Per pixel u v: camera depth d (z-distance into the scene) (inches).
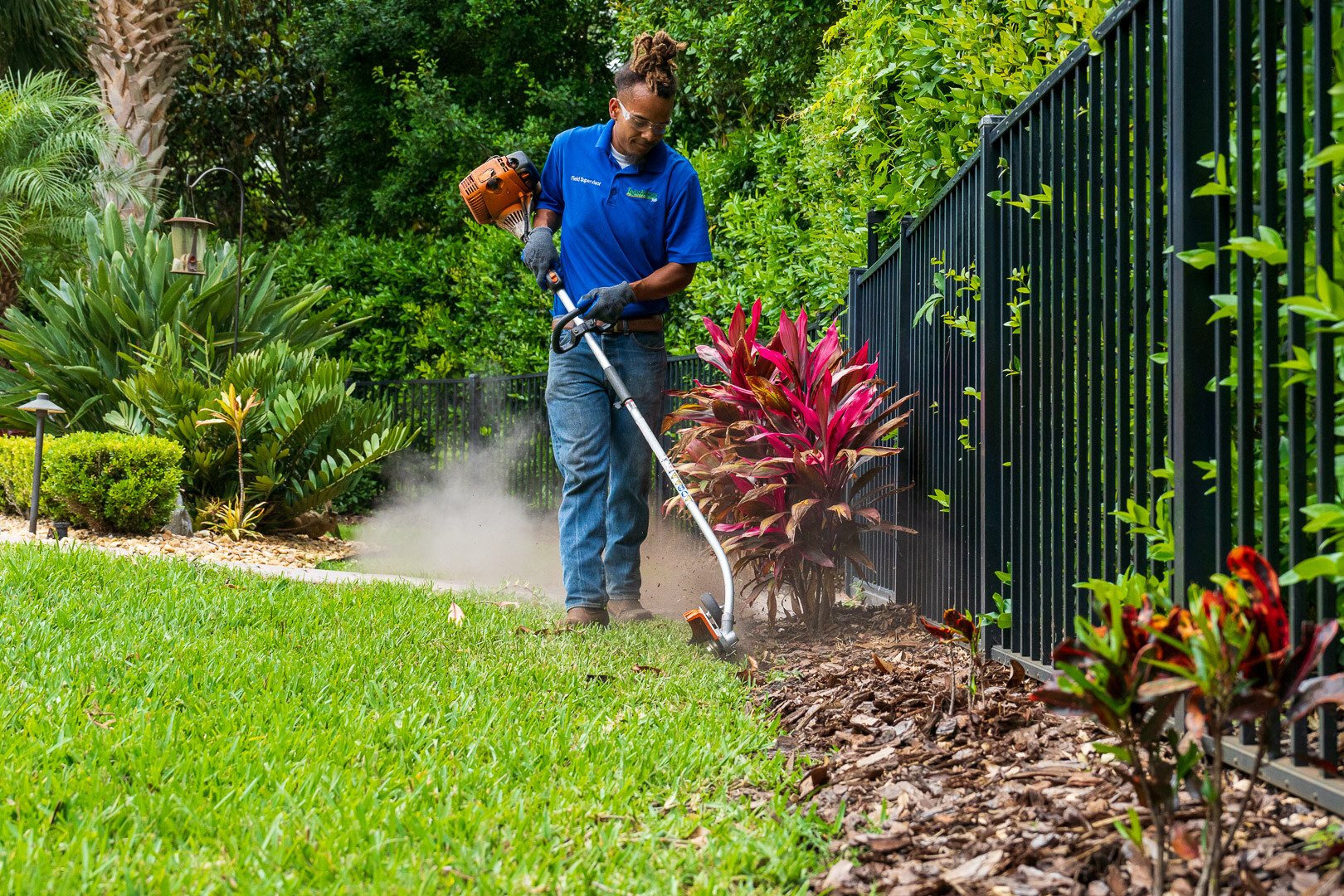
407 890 60.6
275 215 763.4
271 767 82.0
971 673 106.9
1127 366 89.4
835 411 155.5
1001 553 122.8
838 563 166.9
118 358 344.5
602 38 642.2
